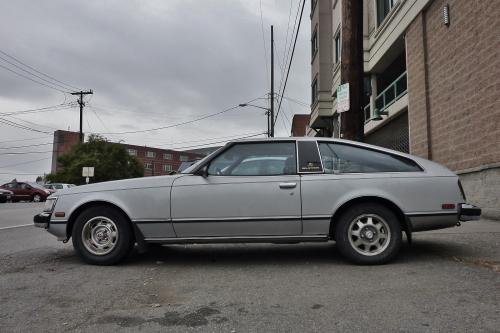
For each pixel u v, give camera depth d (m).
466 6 11.21
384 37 18.00
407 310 4.34
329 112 26.05
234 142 6.41
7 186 37.03
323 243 7.81
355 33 8.99
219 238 6.21
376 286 5.11
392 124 19.06
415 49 14.58
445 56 12.48
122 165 62.97
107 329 4.05
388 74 20.88
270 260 6.57
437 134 13.10
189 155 112.62
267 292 5.02
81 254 6.43
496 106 9.87
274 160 6.32
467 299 4.58
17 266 6.49
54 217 6.48
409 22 14.99
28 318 4.34
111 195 6.35
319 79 26.14
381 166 6.23
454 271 5.63
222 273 5.89
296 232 6.15
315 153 6.30
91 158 59.28
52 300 4.87
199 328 4.04
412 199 6.07
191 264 6.44
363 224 6.07
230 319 4.23
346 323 4.07
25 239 9.34
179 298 4.88
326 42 26.28
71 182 58.31
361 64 8.98
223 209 6.15
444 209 6.07
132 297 4.93
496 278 5.28
